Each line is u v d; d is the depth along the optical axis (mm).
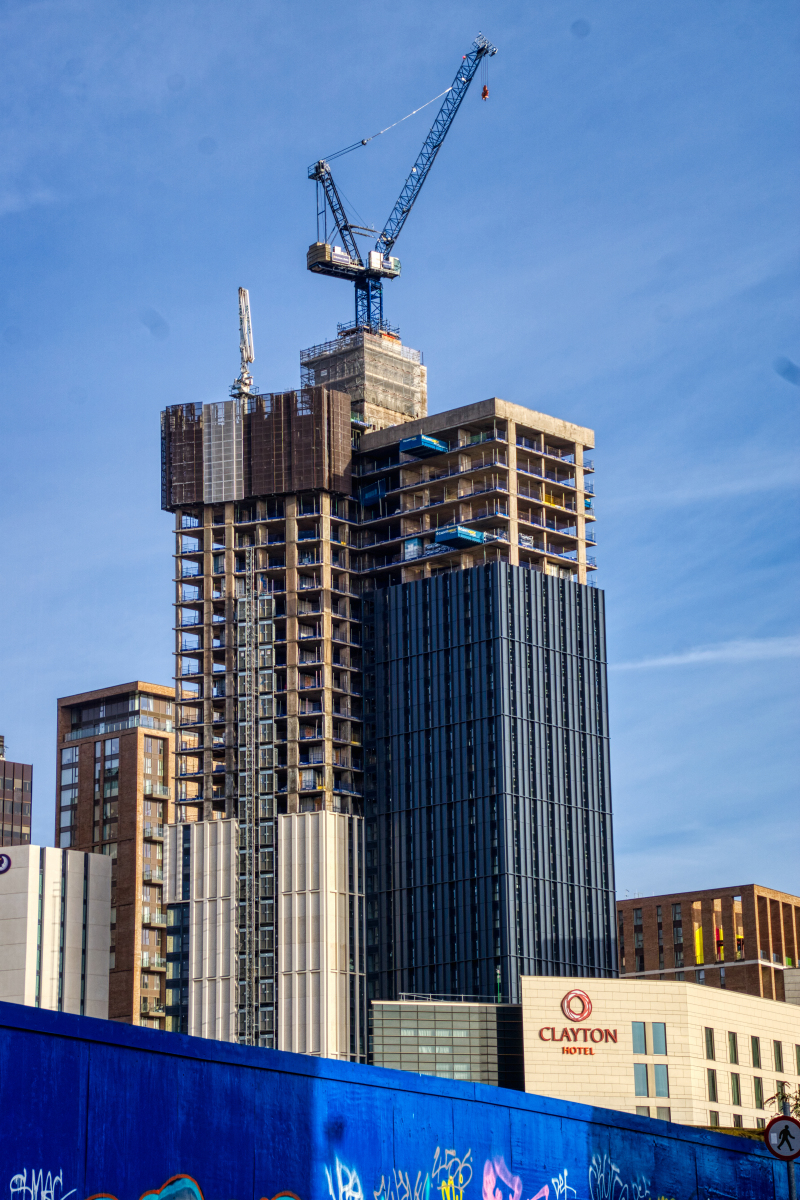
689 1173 52344
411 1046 196875
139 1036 31062
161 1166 31156
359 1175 37125
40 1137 28391
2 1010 27938
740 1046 196875
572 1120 46531
